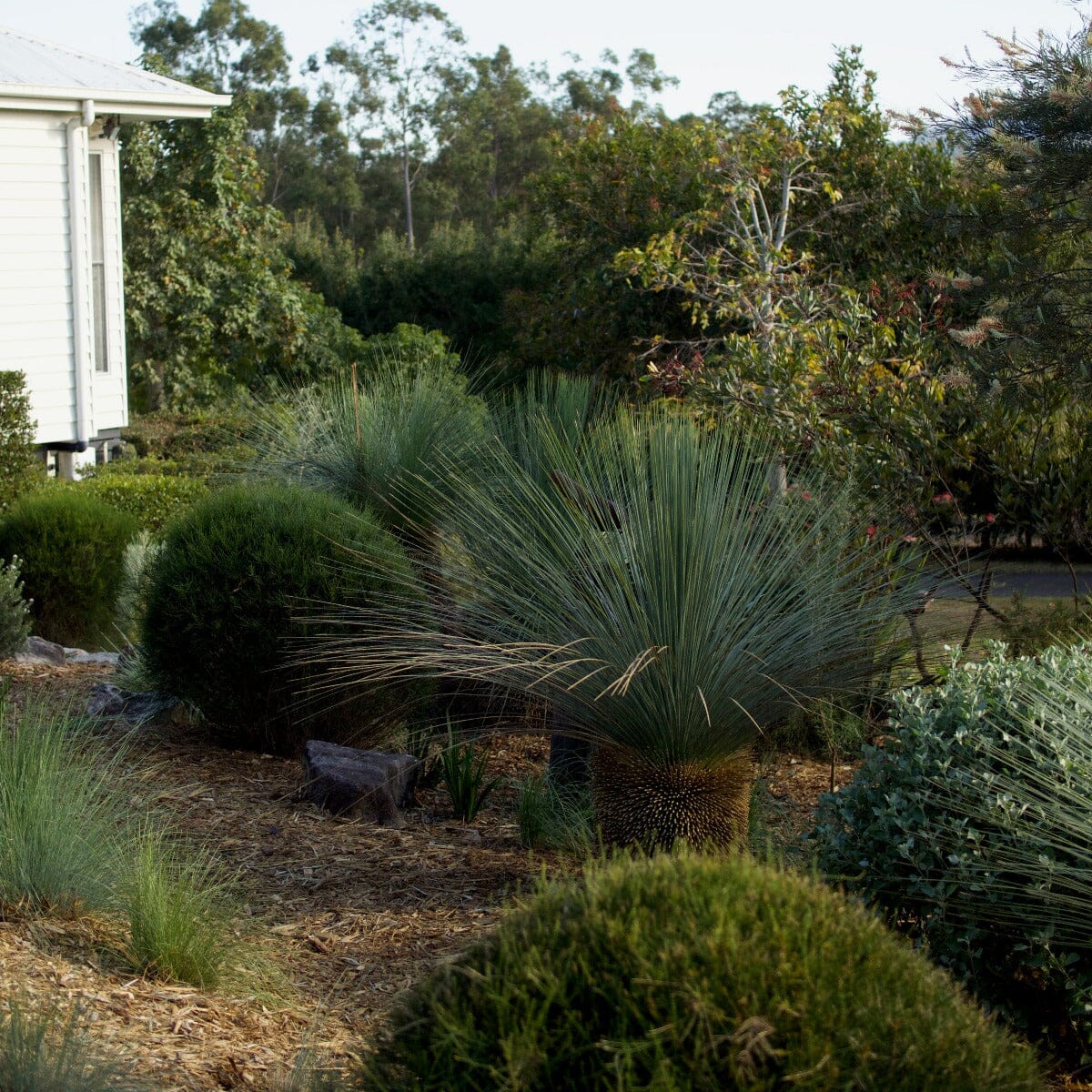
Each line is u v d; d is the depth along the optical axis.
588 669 4.02
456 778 5.25
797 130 12.68
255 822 4.83
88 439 14.27
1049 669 3.82
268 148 56.28
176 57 54.50
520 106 56.78
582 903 2.05
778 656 4.06
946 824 3.51
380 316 29.03
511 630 4.38
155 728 6.08
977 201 8.16
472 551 4.60
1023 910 3.35
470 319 28.12
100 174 14.68
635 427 4.65
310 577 5.58
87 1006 3.00
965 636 5.27
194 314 19.11
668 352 14.48
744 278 10.55
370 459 6.85
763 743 4.86
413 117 55.97
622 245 15.11
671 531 4.01
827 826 3.81
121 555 9.39
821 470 5.54
